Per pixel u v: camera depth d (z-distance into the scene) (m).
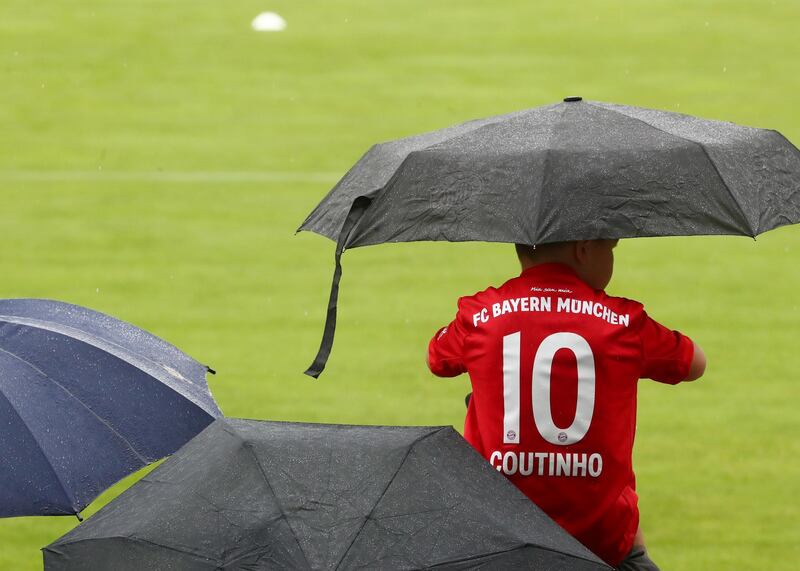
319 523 7.07
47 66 70.88
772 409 29.42
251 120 61.81
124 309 37.44
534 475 9.97
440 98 65.50
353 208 9.95
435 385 30.69
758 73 69.12
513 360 10.01
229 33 78.44
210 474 7.44
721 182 9.80
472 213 9.73
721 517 23.47
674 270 41.16
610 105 10.94
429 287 39.38
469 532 7.10
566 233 9.45
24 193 50.22
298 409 29.02
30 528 22.27
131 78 69.12
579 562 7.08
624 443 10.08
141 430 10.21
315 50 75.00
